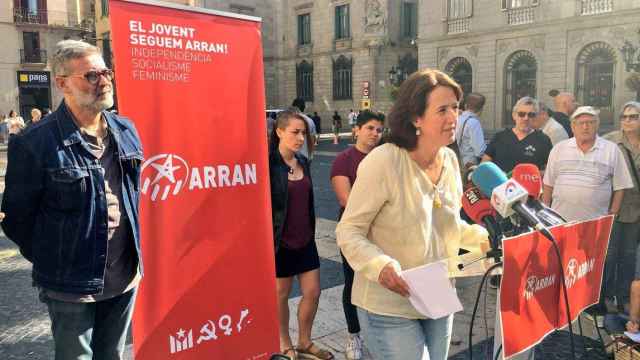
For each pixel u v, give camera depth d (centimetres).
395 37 3834
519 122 527
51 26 4028
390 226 223
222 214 300
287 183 361
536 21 2684
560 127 598
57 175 227
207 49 291
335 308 472
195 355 294
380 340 227
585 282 247
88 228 232
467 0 2989
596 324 392
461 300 480
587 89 2564
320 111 4238
